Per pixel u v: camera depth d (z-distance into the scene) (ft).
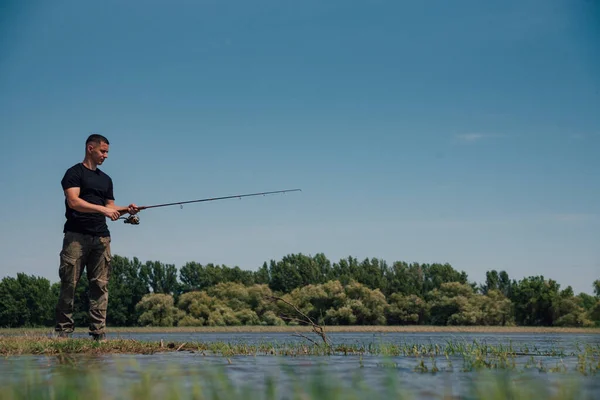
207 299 264.31
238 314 259.19
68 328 33.47
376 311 272.72
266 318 255.29
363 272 305.73
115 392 14.53
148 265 290.97
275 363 23.75
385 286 303.89
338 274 313.12
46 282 266.57
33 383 15.75
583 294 279.90
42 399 13.03
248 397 13.75
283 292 300.81
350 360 25.80
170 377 17.72
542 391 15.05
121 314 268.41
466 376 19.51
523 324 274.16
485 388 15.57
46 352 27.37
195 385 13.53
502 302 271.90
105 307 33.55
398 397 14.06
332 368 21.91
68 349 28.53
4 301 253.65
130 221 35.04
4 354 26.27
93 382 14.73
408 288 299.17
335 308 269.44
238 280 306.35
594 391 15.51
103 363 22.13
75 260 32.55
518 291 270.67
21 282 261.03
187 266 305.12
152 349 29.73
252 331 223.30
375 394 14.69
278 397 14.20
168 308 257.14
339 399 13.38
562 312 261.03
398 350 32.55
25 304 256.32
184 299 263.08
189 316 256.73
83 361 23.04
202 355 27.40
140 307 259.60
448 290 284.82
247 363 23.61
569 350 36.91
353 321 262.88
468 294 281.95
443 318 277.64
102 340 31.55
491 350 31.78
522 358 27.99
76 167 32.86
